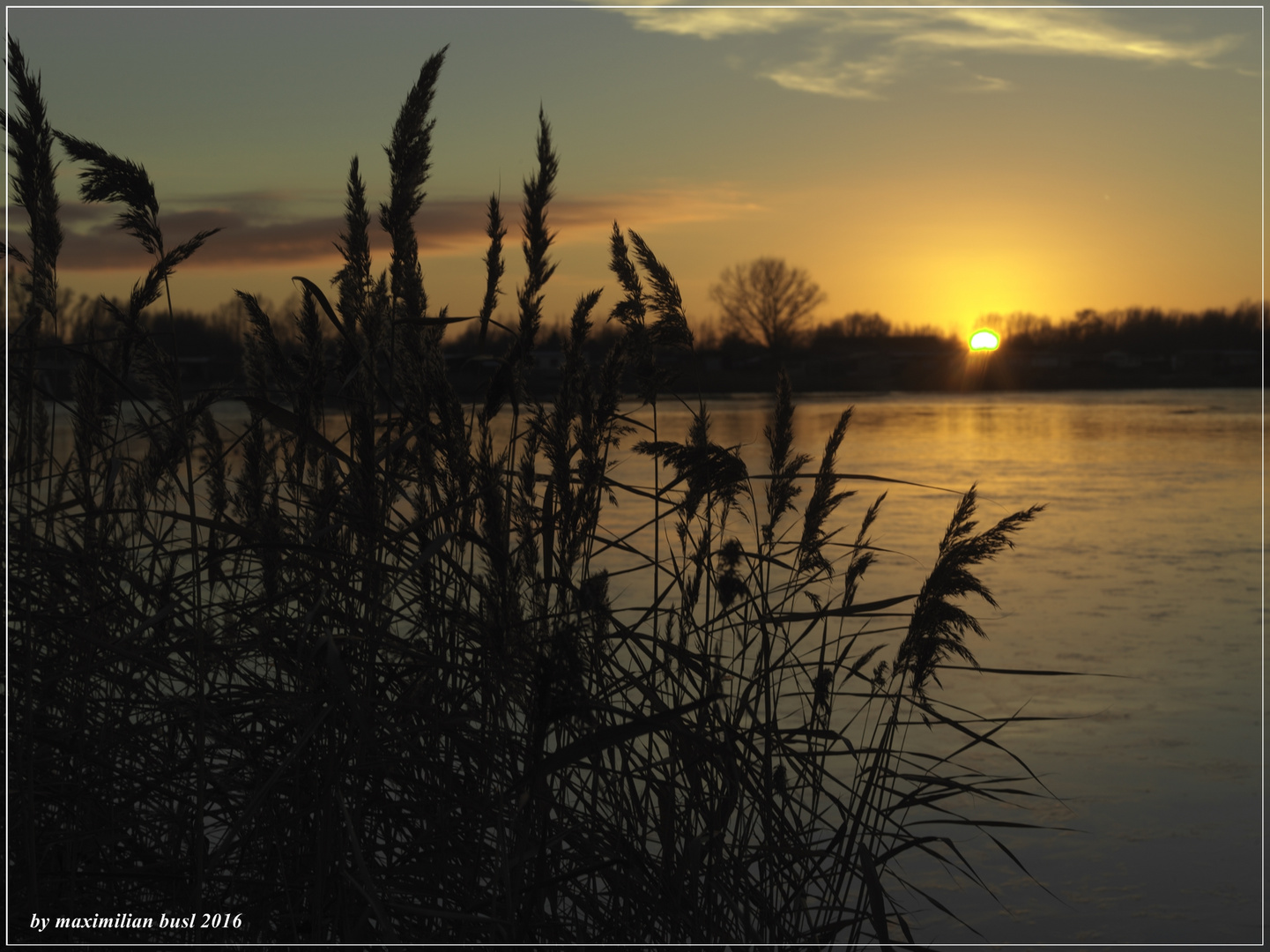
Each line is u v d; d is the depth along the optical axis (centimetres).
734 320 9756
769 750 225
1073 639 902
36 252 246
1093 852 468
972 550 231
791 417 252
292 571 243
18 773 211
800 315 9662
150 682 234
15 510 226
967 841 484
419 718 219
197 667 210
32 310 247
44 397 247
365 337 227
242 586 245
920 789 235
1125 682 760
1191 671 793
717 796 223
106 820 220
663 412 4566
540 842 206
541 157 240
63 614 223
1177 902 420
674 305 239
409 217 232
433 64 232
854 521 1681
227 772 222
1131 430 4416
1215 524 1720
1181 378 11912
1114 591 1138
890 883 440
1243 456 3106
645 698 221
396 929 211
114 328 250
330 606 206
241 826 190
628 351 236
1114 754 605
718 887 220
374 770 213
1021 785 554
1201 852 471
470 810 212
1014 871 453
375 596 211
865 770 243
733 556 237
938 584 232
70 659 221
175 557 228
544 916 214
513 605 201
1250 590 1144
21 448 236
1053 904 416
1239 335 12975
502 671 204
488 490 211
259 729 229
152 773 219
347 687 182
